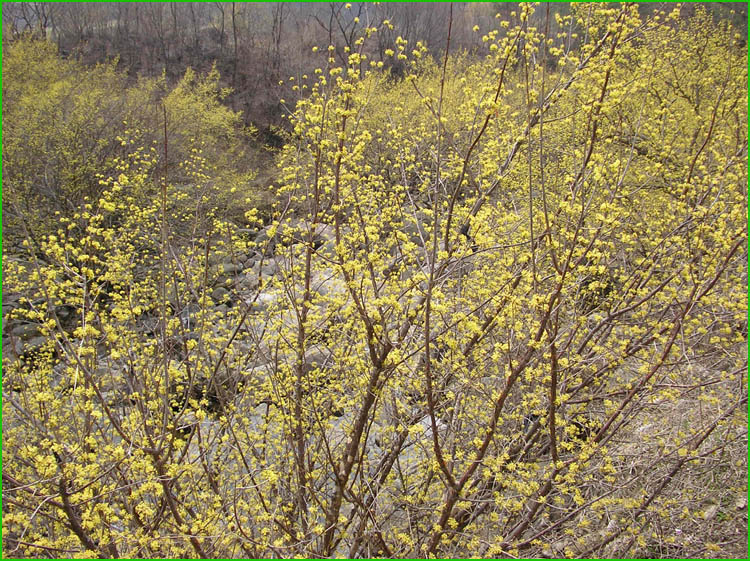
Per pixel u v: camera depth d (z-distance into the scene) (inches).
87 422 117.8
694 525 158.9
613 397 173.9
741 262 162.9
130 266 167.3
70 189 470.6
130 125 540.1
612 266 195.5
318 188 128.0
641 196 237.8
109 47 1093.1
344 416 195.3
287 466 156.6
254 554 132.3
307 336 147.4
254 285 206.4
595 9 133.6
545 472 145.3
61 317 308.3
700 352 174.9
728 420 148.9
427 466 153.4
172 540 128.6
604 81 126.0
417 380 137.0
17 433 160.2
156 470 107.7
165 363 104.7
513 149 144.8
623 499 145.0
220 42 1120.8
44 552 128.3
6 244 414.0
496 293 119.0
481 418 154.1
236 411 149.3
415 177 236.8
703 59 357.4
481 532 155.8
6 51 672.4
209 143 620.1
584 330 167.9
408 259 148.3
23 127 480.1
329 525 133.3
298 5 1184.8
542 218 136.1
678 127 248.4
